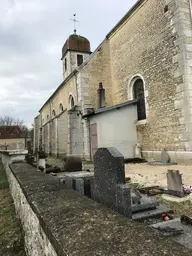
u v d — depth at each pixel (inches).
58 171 319.6
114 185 111.4
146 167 367.6
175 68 383.2
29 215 104.0
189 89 361.4
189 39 372.5
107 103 619.8
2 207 208.7
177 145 381.7
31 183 125.2
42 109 1213.7
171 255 42.2
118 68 590.6
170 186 181.8
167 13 402.0
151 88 450.3
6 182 319.0
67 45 890.1
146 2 462.6
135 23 506.3
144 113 490.6
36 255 87.4
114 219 61.9
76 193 97.7
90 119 519.5
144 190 194.7
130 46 530.0
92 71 608.7
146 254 42.8
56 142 689.0
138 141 495.5
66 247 47.7
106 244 47.5
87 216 65.1
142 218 131.0
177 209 148.7
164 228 108.3
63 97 776.9
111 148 119.1
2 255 122.0
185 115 363.6
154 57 440.5
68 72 877.8
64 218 64.7
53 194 96.0
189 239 98.9
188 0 383.9
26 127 2815.0
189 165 352.2
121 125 490.0
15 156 301.1
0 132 1822.1
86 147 533.6
